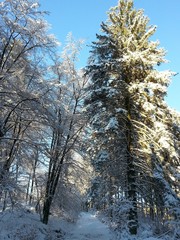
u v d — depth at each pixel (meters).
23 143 15.44
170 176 16.34
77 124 21.02
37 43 14.59
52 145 19.75
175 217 14.21
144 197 15.95
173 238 12.43
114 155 16.34
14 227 14.21
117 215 13.78
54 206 22.61
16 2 13.80
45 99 14.38
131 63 16.02
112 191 15.89
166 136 15.22
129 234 13.15
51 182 20.05
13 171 14.67
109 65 16.44
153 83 14.98
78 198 23.72
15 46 14.22
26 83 15.56
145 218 17.81
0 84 12.90
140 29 17.61
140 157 15.89
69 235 19.28
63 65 21.39
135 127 16.09
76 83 21.45
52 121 14.48
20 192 14.05
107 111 16.38
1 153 15.99
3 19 13.22
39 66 16.23
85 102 16.94
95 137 17.22
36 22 14.39
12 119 15.29
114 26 17.72
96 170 17.81
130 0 17.88
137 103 16.20
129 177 15.20
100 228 22.09
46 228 17.52
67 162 21.39
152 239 11.72
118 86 16.31
